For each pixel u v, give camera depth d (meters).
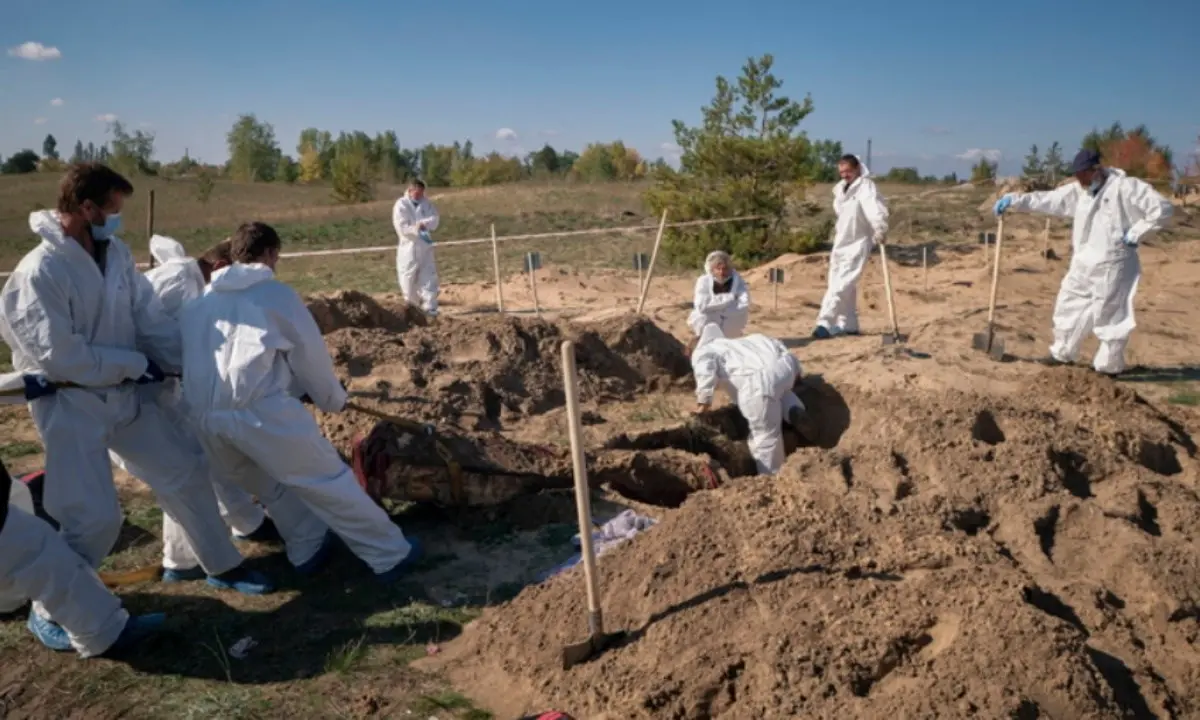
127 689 4.12
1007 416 5.70
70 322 4.25
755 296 15.20
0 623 4.68
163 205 45.75
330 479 4.82
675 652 3.81
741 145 18.36
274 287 4.69
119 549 5.49
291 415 4.61
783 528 4.42
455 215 34.88
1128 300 9.20
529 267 14.09
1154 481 4.93
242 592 4.97
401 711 3.88
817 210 20.73
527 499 5.91
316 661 4.30
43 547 4.11
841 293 11.23
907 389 8.02
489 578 5.11
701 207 18.91
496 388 7.82
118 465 6.71
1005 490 4.74
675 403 8.47
